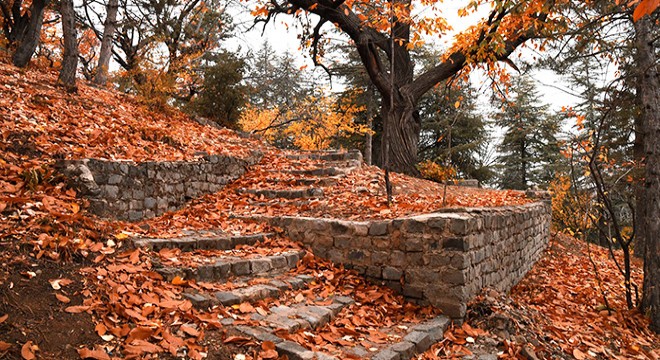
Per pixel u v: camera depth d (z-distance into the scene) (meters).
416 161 11.99
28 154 4.70
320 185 6.91
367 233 4.46
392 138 11.80
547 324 4.29
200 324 2.84
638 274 8.20
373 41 11.34
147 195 5.40
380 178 7.64
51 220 3.37
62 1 8.20
